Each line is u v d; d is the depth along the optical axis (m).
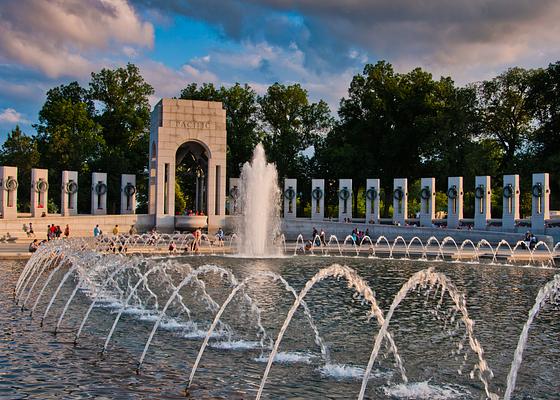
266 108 79.81
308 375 12.07
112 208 76.25
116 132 80.44
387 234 52.28
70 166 71.25
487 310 19.17
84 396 10.48
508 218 49.62
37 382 11.27
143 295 21.50
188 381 11.51
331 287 23.80
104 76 80.06
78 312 18.41
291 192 58.81
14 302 19.91
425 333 15.82
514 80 69.69
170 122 56.03
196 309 18.88
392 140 71.19
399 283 25.33
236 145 76.06
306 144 80.38
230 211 62.84
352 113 77.19
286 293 22.09
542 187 46.84
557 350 14.23
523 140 71.06
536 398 10.93
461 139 68.56
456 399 10.84
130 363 12.71
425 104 69.69
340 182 58.66
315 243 49.75
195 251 41.44
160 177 55.75
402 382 11.74
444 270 30.66
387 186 75.00
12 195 50.59
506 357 13.60
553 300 21.00
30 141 76.06
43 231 49.69
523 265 33.41
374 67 75.44
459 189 53.72
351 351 13.95
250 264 32.62
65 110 74.19
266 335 15.40
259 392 10.57
